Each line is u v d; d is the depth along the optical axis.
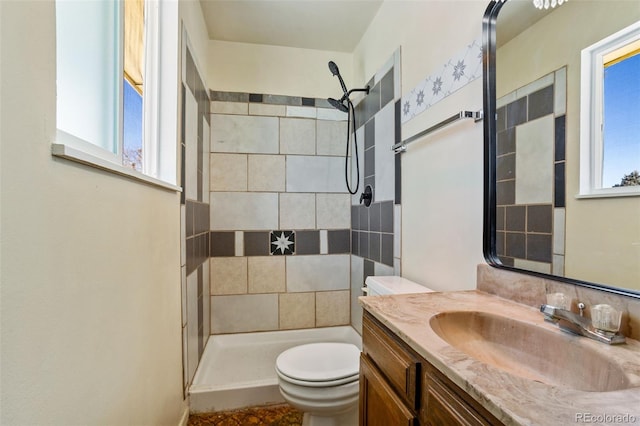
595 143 0.72
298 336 2.44
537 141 0.88
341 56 2.59
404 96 1.69
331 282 2.56
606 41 0.70
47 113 0.55
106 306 0.75
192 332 1.73
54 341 0.57
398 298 1.01
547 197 0.85
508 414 0.42
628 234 0.66
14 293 0.48
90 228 0.69
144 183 1.00
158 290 1.13
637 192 0.64
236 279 2.40
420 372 0.69
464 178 1.19
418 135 1.44
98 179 0.72
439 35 1.36
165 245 1.22
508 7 0.98
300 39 2.40
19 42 0.49
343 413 1.32
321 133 2.55
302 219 2.51
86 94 0.84
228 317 2.39
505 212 1.00
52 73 0.57
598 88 0.72
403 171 1.69
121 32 1.00
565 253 0.80
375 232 2.08
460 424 0.55
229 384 1.72
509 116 0.98
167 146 1.38
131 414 0.89
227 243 2.39
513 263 0.97
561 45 0.81
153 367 1.07
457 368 0.55
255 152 2.44
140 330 0.96
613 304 0.68
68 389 0.61
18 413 0.48
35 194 0.52
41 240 0.54
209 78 2.37
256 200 2.44
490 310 0.88
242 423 1.57
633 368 0.54
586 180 0.74
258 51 2.46
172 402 1.32
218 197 2.38
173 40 1.40
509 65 0.98
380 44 2.02
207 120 2.27
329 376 1.24
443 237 1.33
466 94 1.18
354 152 2.50
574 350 0.67
